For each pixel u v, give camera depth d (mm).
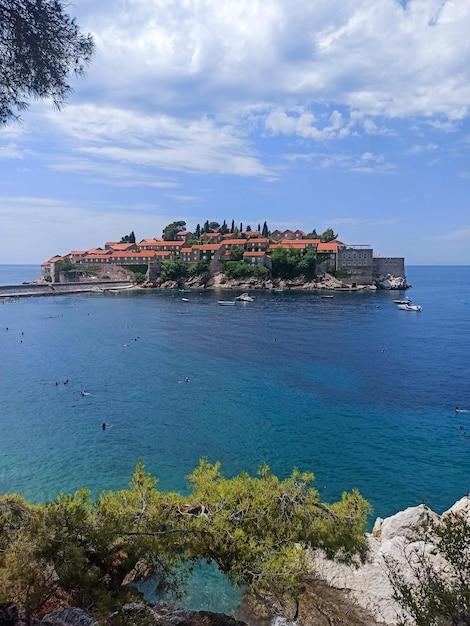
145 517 17391
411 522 26250
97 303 165000
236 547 16375
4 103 11992
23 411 52344
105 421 49312
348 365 73500
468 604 11023
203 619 16641
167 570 16750
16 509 20125
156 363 75438
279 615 21969
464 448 42062
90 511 17344
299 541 18297
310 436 45219
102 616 13992
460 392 58844
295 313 135375
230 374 68312
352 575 23391
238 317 127500
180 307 151375
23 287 194250
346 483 36031
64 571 14406
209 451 41969
